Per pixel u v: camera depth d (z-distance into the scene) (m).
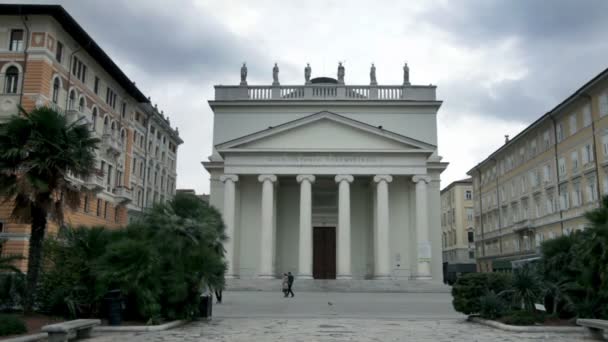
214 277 16.88
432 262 40.62
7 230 31.56
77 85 37.81
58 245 16.83
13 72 33.44
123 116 48.34
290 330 14.69
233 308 22.12
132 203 51.94
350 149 38.12
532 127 51.47
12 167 16.05
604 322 12.59
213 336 13.32
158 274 15.55
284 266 41.38
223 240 19.62
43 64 33.22
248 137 38.91
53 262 16.72
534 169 52.69
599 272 14.62
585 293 15.94
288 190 42.59
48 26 33.75
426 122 44.03
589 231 15.37
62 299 15.92
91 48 38.66
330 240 42.41
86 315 16.19
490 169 67.06
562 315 16.09
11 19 33.88
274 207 39.84
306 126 39.69
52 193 16.78
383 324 16.38
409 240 40.22
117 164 46.38
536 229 51.91
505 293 16.92
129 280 15.00
